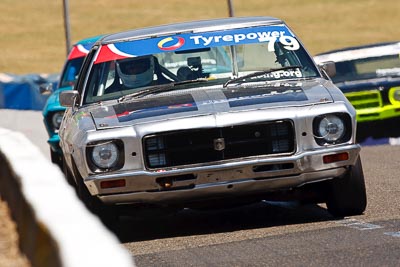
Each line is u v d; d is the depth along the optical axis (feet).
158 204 96.32
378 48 190.19
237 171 93.25
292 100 96.22
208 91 101.76
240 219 105.60
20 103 333.42
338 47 576.20
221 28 110.32
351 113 95.76
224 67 106.11
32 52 591.78
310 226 95.30
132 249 90.89
